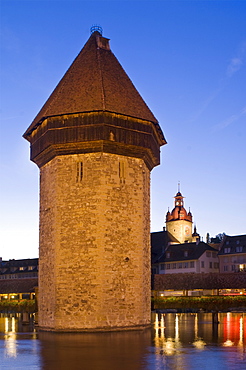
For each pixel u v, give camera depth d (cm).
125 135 3194
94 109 3117
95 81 3291
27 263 10556
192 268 9550
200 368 1622
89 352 2014
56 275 3066
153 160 3559
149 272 3394
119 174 3167
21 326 3719
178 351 2034
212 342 2367
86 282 2989
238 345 2244
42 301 3238
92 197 3066
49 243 3200
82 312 2970
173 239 11069
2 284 5888
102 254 2997
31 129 3484
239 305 5941
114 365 1684
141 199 3247
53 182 3212
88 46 3547
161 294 7519
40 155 3381
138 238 3180
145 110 3369
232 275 6009
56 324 3012
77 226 3064
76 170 3141
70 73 3403
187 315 5147
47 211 3272
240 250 9575
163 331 2977
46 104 3494
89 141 3103
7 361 1800
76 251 3039
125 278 3072
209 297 5972
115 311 3002
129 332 2906
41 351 2064
